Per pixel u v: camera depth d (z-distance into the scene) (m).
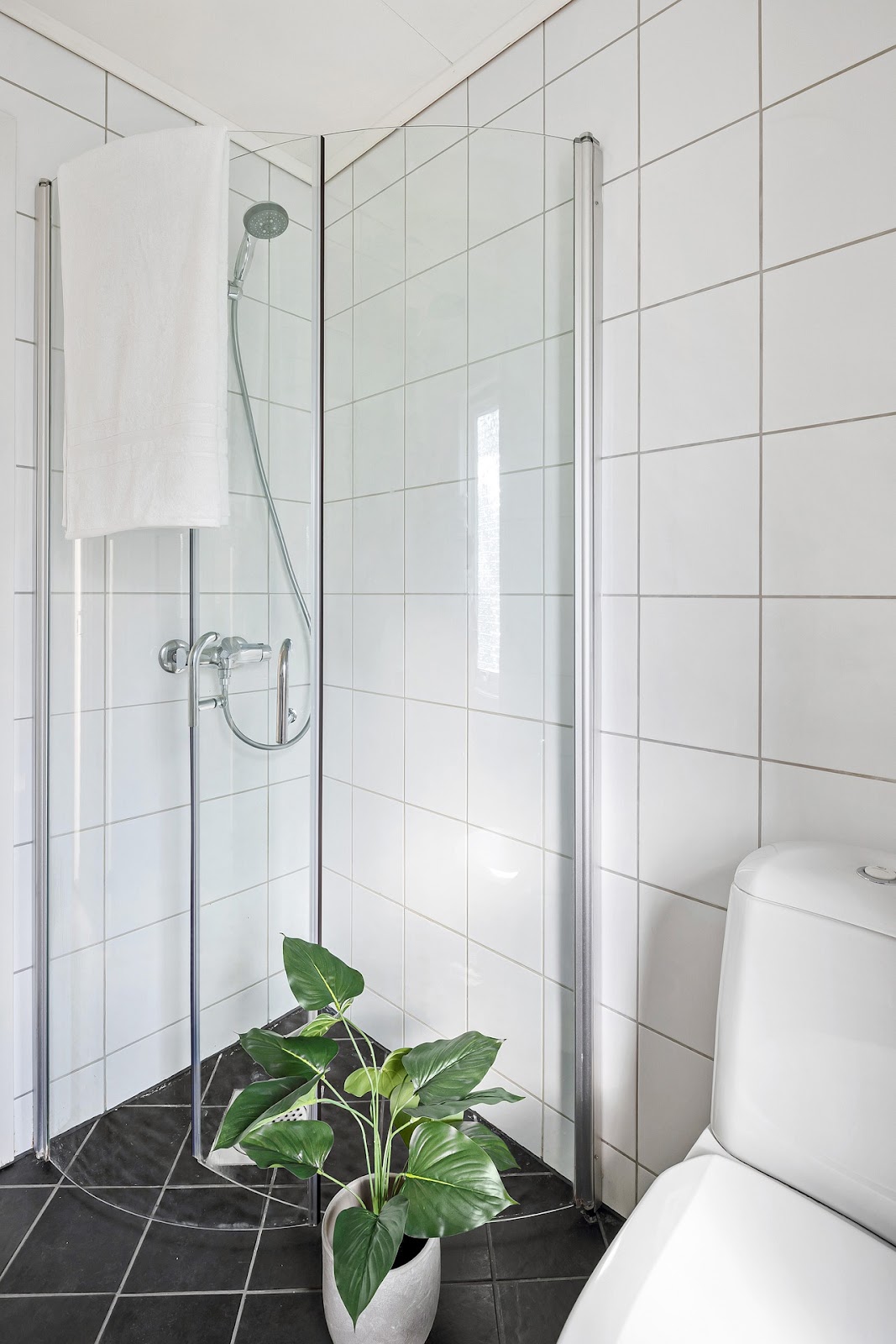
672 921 1.26
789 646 1.10
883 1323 0.69
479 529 1.33
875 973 0.83
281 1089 1.13
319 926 1.30
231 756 1.33
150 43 1.46
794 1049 0.89
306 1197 1.31
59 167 1.44
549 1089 1.38
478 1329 1.15
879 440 1.00
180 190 1.24
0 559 1.45
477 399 1.30
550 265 1.28
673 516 1.23
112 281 1.31
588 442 1.28
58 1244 1.30
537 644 1.34
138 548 1.39
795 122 1.06
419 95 1.59
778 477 1.10
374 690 1.34
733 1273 0.74
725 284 1.14
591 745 1.32
